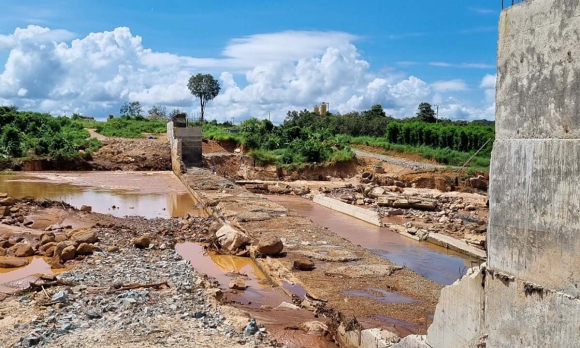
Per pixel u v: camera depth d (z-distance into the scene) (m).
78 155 55.44
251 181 49.28
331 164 56.97
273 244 20.67
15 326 11.62
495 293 6.90
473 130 63.03
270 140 64.06
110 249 20.30
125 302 13.44
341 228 30.78
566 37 5.84
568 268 5.82
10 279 16.50
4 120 60.75
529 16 6.38
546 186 6.12
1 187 40.19
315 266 19.36
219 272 19.34
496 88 6.98
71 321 12.06
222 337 11.48
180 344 10.89
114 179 48.19
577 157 5.71
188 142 55.53
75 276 16.19
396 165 55.66
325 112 104.56
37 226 24.12
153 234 24.09
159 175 52.75
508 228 6.70
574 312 5.73
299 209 37.94
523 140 6.47
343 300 15.38
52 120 66.69
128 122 78.62
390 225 30.73
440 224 30.72
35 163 52.75
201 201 35.44
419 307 14.89
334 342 12.55
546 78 6.13
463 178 47.84
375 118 93.00
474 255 23.59
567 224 5.84
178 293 14.70
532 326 6.30
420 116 92.62
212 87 92.31
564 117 5.89
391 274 18.41
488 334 7.02
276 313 14.33
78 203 33.94
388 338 11.17
